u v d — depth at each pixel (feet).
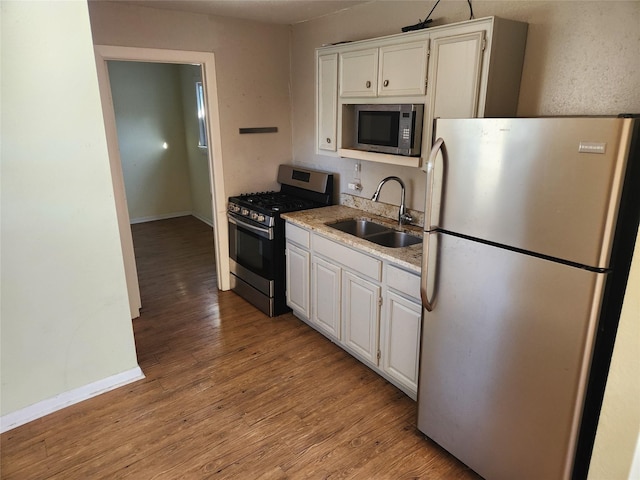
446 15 8.34
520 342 5.36
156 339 10.45
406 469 6.63
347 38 10.77
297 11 10.84
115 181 10.47
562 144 4.54
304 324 11.27
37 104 6.84
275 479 6.43
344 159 11.62
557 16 6.62
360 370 9.21
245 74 12.26
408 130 8.03
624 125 4.09
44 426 7.56
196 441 7.20
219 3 10.03
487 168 5.31
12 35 6.45
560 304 4.86
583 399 4.93
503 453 5.89
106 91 10.15
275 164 13.57
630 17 5.88
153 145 21.13
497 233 5.35
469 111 6.98
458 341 6.17
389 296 8.08
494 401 5.85
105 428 7.51
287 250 11.10
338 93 9.84
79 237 7.70
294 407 8.04
